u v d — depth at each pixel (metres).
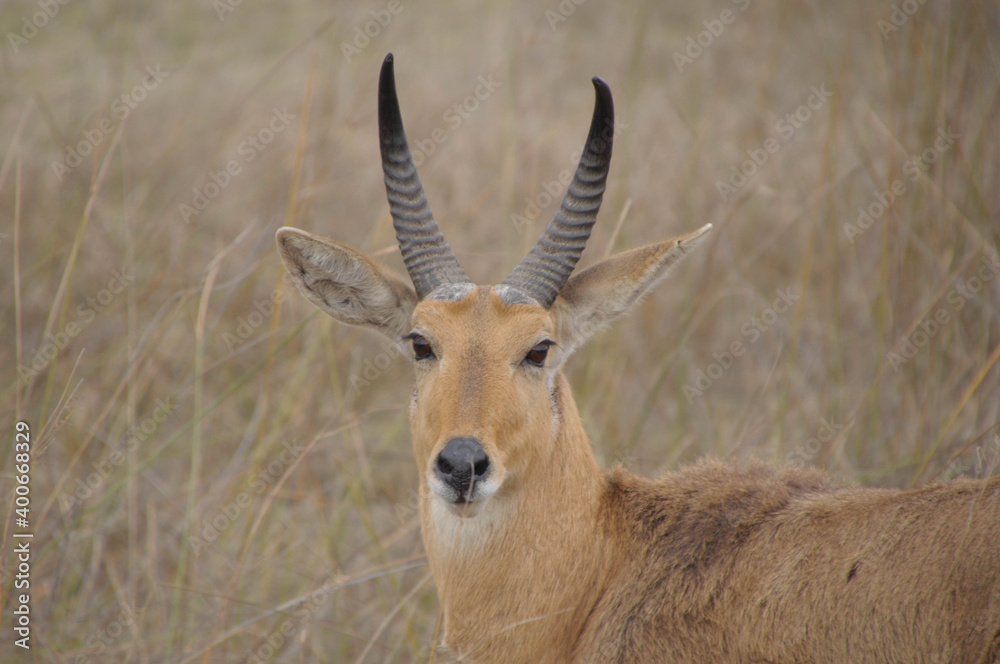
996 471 23.77
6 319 35.72
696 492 20.84
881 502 18.27
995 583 16.02
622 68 53.09
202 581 27.22
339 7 57.72
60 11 56.12
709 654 18.69
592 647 19.70
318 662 25.58
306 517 31.45
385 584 28.17
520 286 21.08
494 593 20.19
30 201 42.03
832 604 17.58
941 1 35.75
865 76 48.56
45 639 24.20
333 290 22.20
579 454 21.03
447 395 19.58
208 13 61.56
